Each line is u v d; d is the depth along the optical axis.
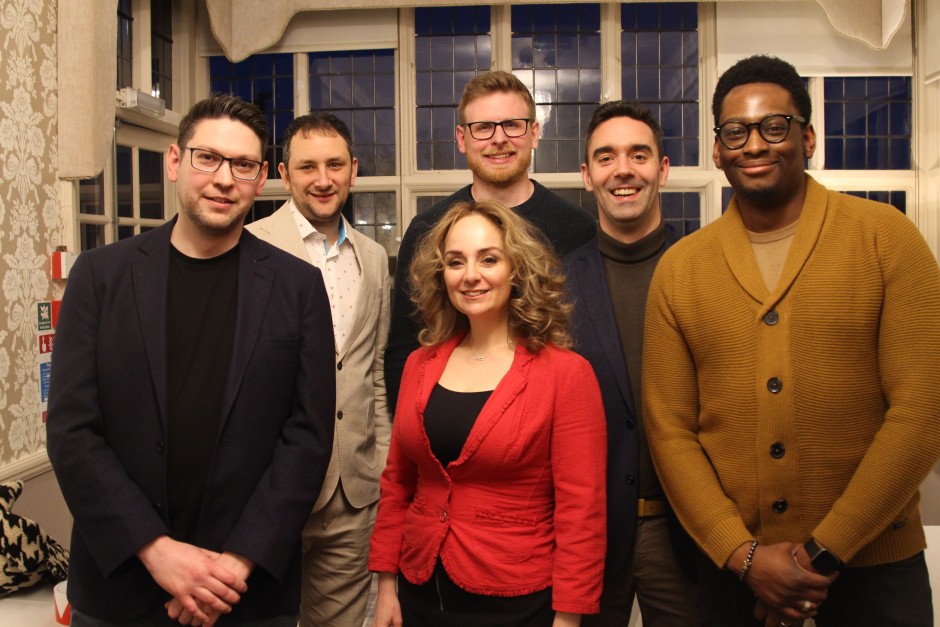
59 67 2.77
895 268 1.35
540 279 1.57
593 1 3.49
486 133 2.11
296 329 1.61
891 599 1.36
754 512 1.43
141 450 1.48
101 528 1.42
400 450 1.67
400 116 3.77
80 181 2.98
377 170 3.85
